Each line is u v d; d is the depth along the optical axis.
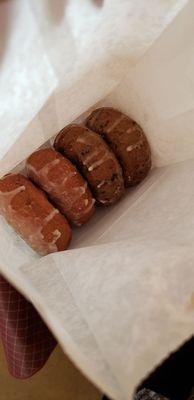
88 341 0.17
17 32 0.14
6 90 0.17
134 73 0.25
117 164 0.27
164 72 0.25
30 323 0.24
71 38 0.16
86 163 0.26
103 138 0.27
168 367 0.24
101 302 0.18
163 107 0.26
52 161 0.25
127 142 0.27
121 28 0.19
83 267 0.19
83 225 0.27
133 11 0.18
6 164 0.24
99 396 0.34
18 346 0.24
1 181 0.24
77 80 0.21
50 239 0.24
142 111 0.27
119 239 0.23
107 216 0.27
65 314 0.18
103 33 0.18
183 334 0.16
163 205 0.25
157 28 0.21
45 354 0.25
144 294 0.17
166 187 0.26
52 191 0.25
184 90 0.25
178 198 0.24
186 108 0.25
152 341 0.16
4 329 0.24
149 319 0.16
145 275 0.18
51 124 0.24
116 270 0.18
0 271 0.21
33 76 0.17
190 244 0.20
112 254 0.19
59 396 0.34
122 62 0.23
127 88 0.27
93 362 0.17
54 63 0.17
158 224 0.23
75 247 0.26
